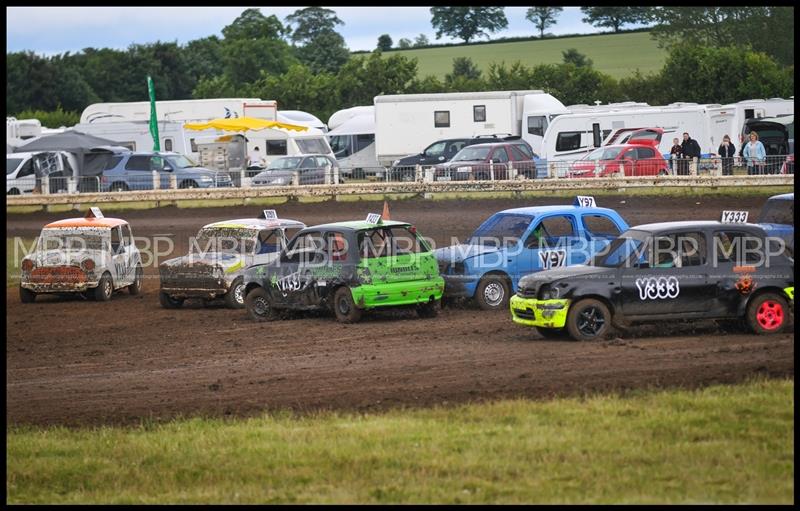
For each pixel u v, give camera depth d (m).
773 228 47.62
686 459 22.55
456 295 46.28
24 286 54.94
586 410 26.41
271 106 129.50
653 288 36.38
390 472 22.64
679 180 82.75
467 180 86.88
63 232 56.62
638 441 23.80
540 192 85.00
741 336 36.25
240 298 51.16
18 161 103.06
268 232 52.84
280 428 26.44
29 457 25.66
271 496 21.75
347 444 24.67
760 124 104.62
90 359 39.22
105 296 55.44
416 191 86.81
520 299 37.81
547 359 33.50
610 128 103.06
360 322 44.22
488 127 115.62
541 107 114.38
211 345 40.81
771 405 26.00
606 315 36.50
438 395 29.41
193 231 78.56
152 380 34.44
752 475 21.45
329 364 35.09
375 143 118.12
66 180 96.19
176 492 22.53
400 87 178.75
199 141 123.19
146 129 119.06
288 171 92.44
